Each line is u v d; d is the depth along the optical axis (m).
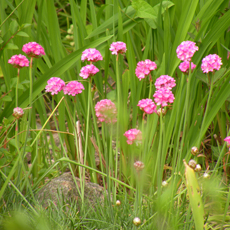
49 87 1.54
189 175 1.47
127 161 1.65
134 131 1.54
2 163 1.57
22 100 1.62
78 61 1.65
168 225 1.51
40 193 1.59
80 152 1.65
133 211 1.54
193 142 1.61
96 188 1.62
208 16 1.63
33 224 1.51
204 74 1.60
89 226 1.54
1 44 1.60
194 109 1.65
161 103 1.50
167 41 1.63
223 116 1.65
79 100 1.65
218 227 1.55
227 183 1.64
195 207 1.47
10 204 1.56
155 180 1.61
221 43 1.65
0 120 1.62
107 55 1.65
